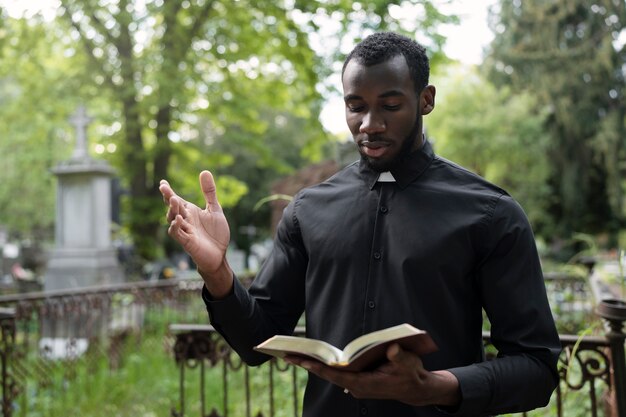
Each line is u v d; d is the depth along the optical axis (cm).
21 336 786
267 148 1606
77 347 695
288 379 587
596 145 1994
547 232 2284
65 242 1089
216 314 170
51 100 1522
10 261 1769
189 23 1534
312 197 182
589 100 1994
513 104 2106
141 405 566
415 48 159
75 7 1366
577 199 2138
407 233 162
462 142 2070
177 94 1349
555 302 704
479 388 142
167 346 729
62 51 1594
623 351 267
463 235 158
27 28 1455
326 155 2038
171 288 879
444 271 158
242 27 1455
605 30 1934
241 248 3167
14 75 1554
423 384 133
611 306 262
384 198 168
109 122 1492
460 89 2141
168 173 1591
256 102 1595
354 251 168
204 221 165
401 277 160
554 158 2175
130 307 811
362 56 156
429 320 158
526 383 148
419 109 162
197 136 3005
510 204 162
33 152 2136
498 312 158
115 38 1430
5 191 2289
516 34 2055
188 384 615
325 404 170
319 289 174
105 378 627
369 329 162
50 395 578
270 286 185
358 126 159
